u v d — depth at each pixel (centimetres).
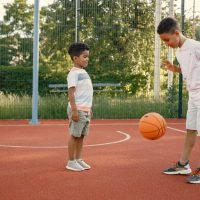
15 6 1664
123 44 1484
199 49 525
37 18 1182
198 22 1591
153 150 752
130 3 1494
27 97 1407
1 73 1429
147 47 1555
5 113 1388
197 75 528
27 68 1439
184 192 470
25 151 739
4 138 916
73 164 580
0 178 531
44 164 622
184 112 1435
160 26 534
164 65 583
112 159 663
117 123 1268
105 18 1455
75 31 1461
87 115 574
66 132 1030
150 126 542
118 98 1455
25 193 460
